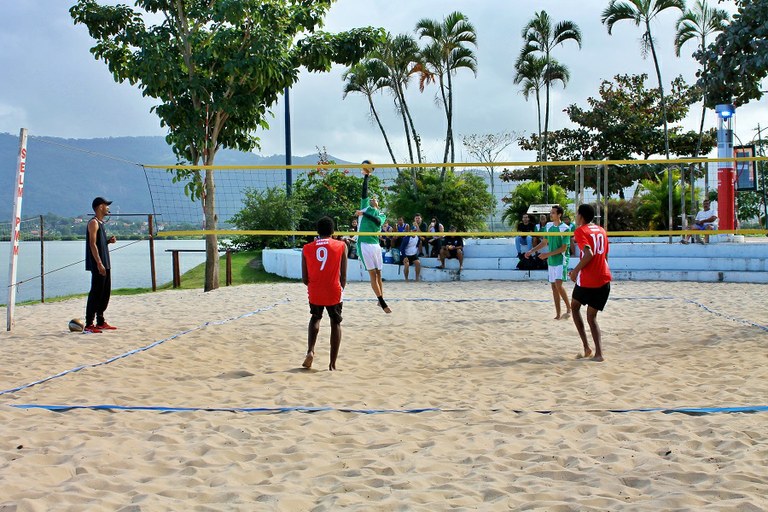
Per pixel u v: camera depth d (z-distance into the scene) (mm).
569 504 3305
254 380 6336
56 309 12289
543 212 18516
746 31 10875
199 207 15828
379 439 4414
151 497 3430
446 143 26672
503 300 12383
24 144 9578
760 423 4562
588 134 31406
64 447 4258
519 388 5891
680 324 9398
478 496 3459
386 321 10125
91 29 15141
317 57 15812
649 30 23062
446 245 17094
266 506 3344
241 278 18844
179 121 15578
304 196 25891
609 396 5473
